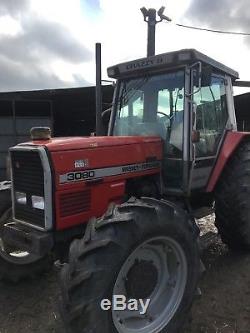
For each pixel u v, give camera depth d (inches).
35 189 120.3
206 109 160.1
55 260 148.7
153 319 111.8
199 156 155.4
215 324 119.4
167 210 112.9
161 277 117.8
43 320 125.3
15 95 446.6
